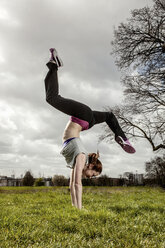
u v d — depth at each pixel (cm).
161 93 1811
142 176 2764
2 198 778
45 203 550
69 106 322
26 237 204
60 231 239
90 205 469
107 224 261
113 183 2798
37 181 3450
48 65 321
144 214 348
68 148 348
